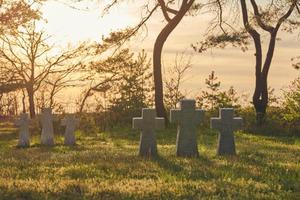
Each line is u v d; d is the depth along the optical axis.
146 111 19.05
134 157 18.41
